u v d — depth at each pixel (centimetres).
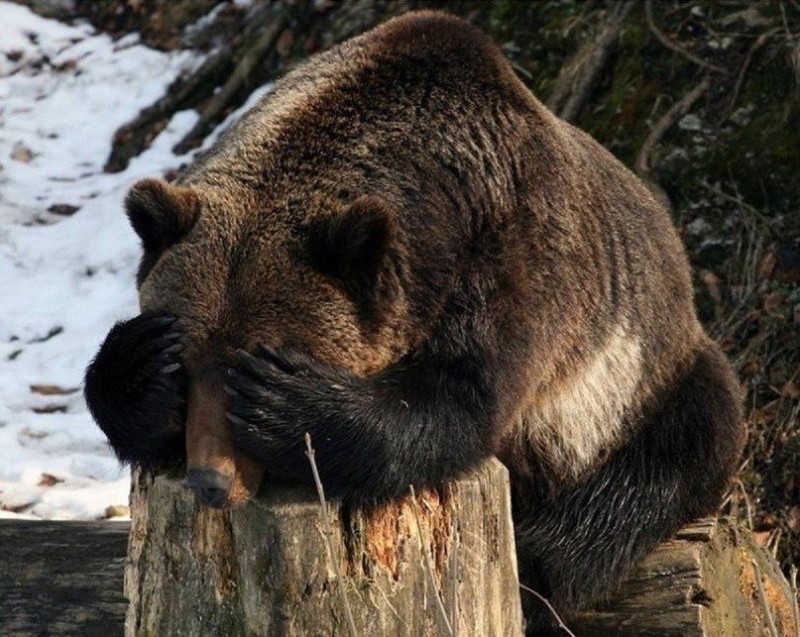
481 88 965
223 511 797
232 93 2102
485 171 934
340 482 811
